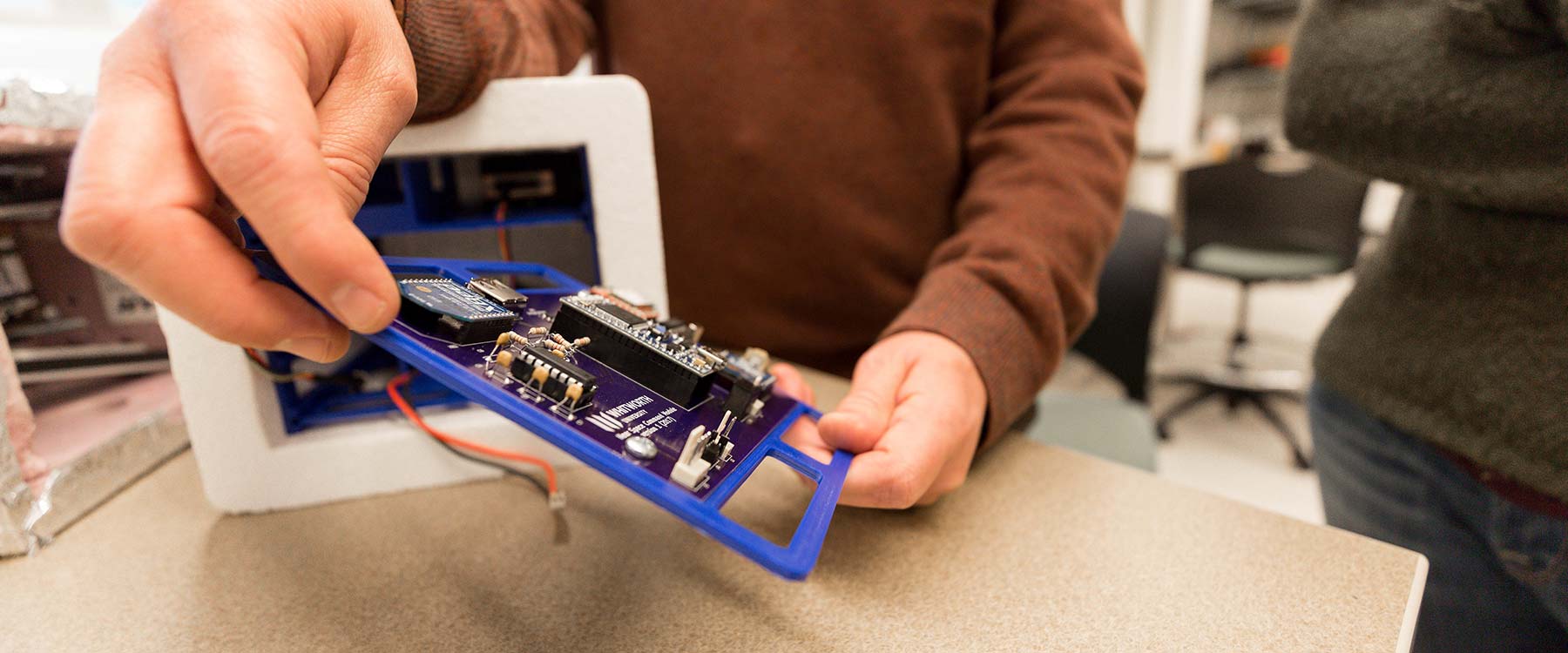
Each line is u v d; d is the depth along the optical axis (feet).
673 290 2.60
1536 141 1.37
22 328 1.76
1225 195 7.78
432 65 1.25
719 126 2.37
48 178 1.66
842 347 2.55
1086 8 2.20
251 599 1.21
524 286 1.85
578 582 1.26
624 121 1.52
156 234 0.71
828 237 2.43
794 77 2.30
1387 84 1.64
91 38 3.03
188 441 1.77
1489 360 1.57
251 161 0.71
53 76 2.86
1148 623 1.16
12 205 1.60
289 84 0.77
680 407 1.17
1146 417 3.62
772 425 1.28
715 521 0.92
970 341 1.53
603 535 1.40
